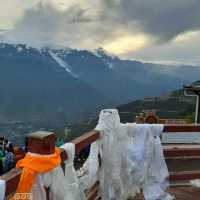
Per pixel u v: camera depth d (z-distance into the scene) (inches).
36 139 137.3
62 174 148.9
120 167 239.3
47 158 138.2
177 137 275.9
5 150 552.7
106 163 232.1
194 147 278.7
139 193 256.8
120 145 242.1
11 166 492.4
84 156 290.7
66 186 156.3
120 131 241.8
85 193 214.8
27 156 137.3
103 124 231.6
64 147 162.2
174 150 274.1
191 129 276.5
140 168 250.2
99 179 231.1
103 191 232.7
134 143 250.1
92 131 221.9
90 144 223.5
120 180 238.5
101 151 230.5
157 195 254.8
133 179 250.2
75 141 180.7
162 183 258.7
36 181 136.1
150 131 254.8
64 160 160.1
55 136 145.8
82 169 220.2
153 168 259.0
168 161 273.9
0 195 113.0
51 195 144.1
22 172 132.3
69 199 154.5
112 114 235.9
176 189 272.2
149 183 257.6
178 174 274.5
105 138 231.0
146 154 252.2
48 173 140.3
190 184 276.4
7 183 120.1
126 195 247.0
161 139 276.2
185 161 277.7
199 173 279.1
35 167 134.8
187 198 259.3
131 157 247.6
